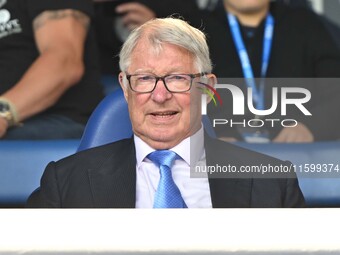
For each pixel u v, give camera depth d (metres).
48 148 10.94
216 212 4.47
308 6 13.40
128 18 13.54
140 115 6.98
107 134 8.09
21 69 12.33
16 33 12.34
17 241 4.18
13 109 11.86
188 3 13.52
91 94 12.51
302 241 4.18
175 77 6.88
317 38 13.10
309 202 9.81
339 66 13.13
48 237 4.21
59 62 12.15
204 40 6.98
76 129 12.13
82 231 4.26
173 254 4.15
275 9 13.14
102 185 7.07
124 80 7.11
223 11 13.09
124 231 4.26
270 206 6.83
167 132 6.91
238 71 12.88
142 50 6.92
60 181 7.25
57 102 12.20
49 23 12.36
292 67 12.98
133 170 7.05
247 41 12.98
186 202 6.84
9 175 10.77
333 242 4.19
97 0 13.50
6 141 11.15
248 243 4.18
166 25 6.91
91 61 12.65
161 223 4.34
